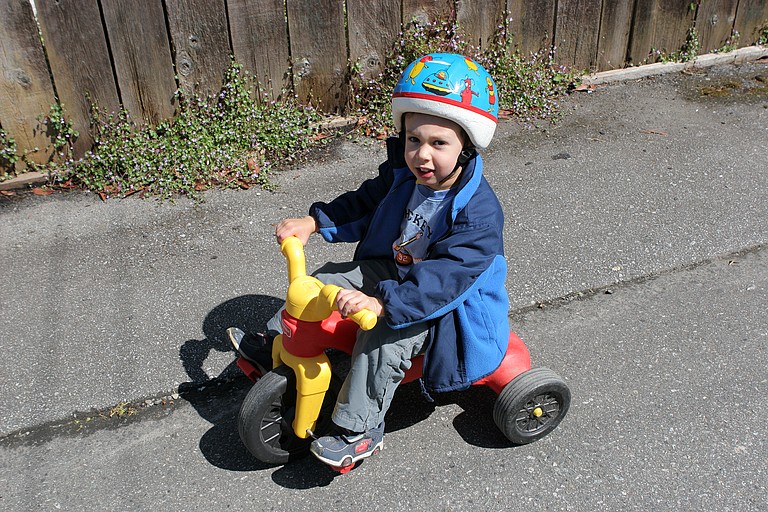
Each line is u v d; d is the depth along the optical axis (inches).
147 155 149.9
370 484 90.8
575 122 173.6
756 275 126.5
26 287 123.0
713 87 189.3
